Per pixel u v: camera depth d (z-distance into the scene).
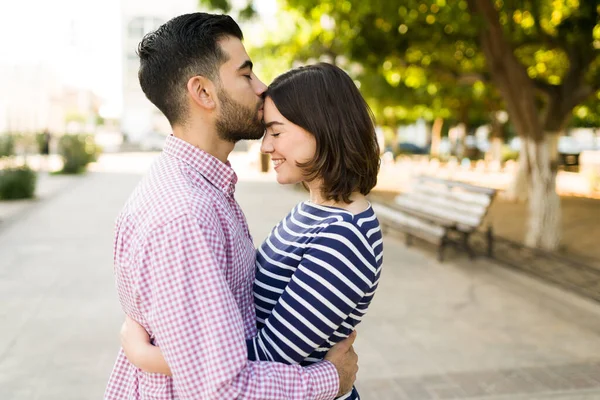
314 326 1.22
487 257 6.90
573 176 21.09
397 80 11.83
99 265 6.49
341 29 8.46
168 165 1.26
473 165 24.55
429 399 3.37
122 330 1.26
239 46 1.28
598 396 3.40
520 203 13.04
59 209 10.98
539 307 5.08
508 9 7.31
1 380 3.56
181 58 1.24
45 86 29.66
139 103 40.66
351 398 1.43
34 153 20.95
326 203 1.38
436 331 4.49
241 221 1.36
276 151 1.36
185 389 1.08
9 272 6.16
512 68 7.06
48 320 4.64
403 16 7.51
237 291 1.27
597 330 4.50
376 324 4.65
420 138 45.06
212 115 1.27
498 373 3.72
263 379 1.12
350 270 1.24
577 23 6.78
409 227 7.55
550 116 7.93
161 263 1.08
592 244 8.12
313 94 1.32
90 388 3.48
